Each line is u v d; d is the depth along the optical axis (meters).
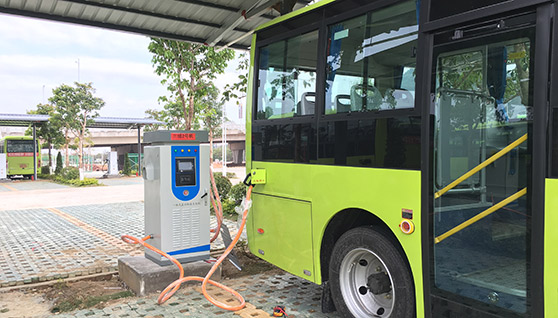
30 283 5.47
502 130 2.78
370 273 3.84
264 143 4.90
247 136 5.23
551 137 2.49
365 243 3.60
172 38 7.88
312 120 4.18
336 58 3.97
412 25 3.31
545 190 2.51
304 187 4.25
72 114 31.95
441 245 3.09
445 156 3.08
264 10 6.14
